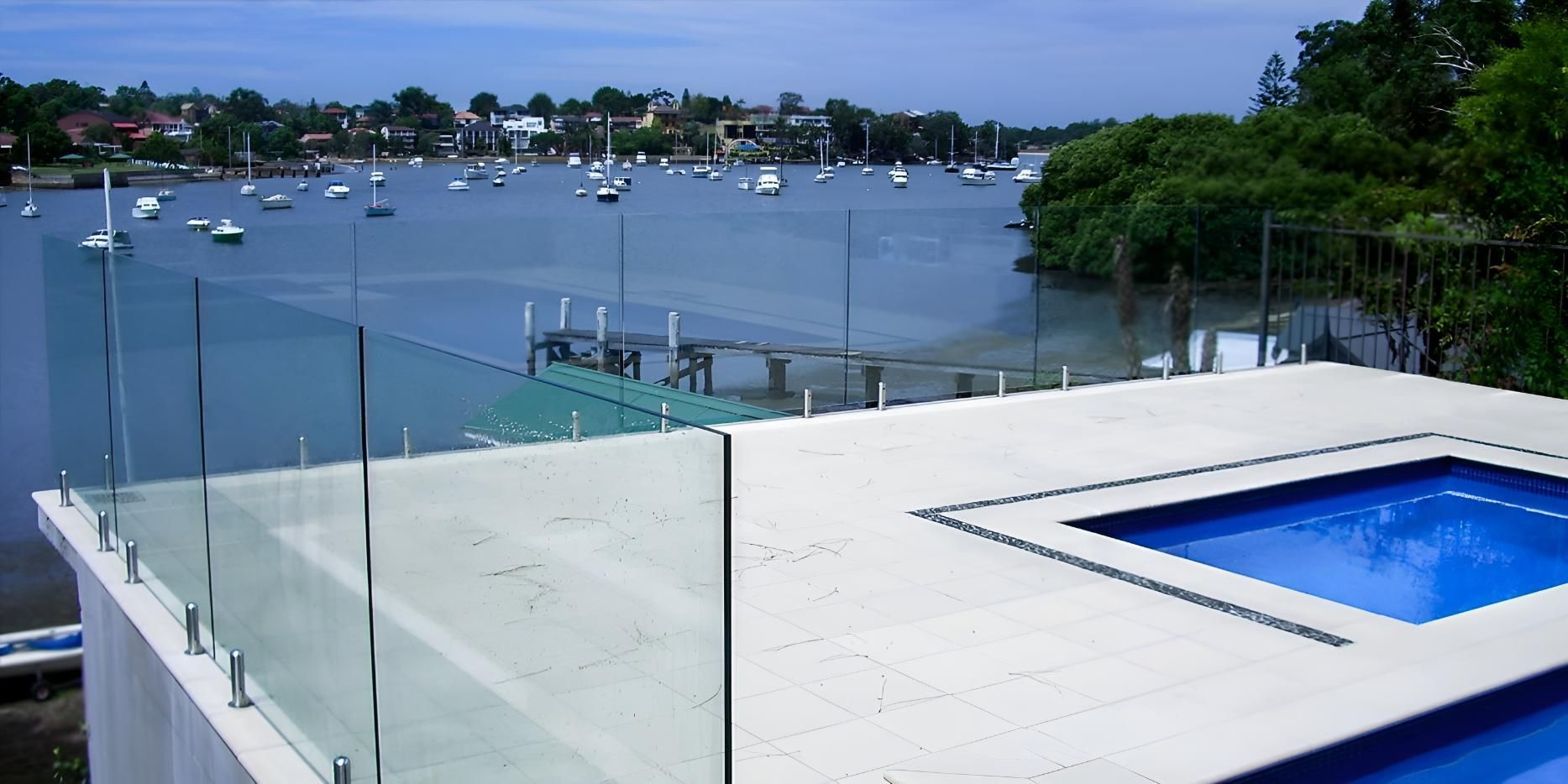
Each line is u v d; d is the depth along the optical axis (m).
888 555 7.87
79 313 8.13
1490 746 5.66
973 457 10.55
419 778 4.52
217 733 5.62
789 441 11.11
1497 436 11.61
